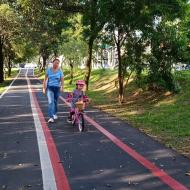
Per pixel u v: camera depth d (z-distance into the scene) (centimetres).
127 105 2152
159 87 2234
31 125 1486
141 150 1049
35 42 5069
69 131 1349
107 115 1791
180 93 2078
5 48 6356
